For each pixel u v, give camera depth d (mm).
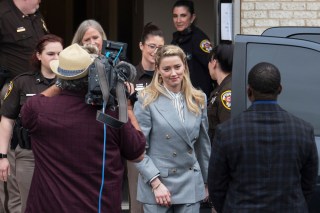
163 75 11547
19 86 12586
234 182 9422
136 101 11719
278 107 9422
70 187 8766
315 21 17141
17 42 14500
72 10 21203
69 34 21203
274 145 9266
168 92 11625
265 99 9406
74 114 8820
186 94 11641
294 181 9344
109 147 8875
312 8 17125
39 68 12711
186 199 11469
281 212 9297
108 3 21000
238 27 16891
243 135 9297
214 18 17625
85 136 8781
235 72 10648
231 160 9359
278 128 9297
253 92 9469
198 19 19609
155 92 11594
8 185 14148
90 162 8805
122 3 20797
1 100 14367
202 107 11742
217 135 9477
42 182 8844
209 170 9602
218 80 12938
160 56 11547
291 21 17109
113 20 20906
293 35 11438
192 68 16094
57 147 8812
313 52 10734
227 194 9539
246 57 10695
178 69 11508
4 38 14539
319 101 10672
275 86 9367
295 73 10734
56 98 8906
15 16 14500
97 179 8820
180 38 16266
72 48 8781
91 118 8820
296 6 17078
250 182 9289
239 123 9359
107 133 8828
